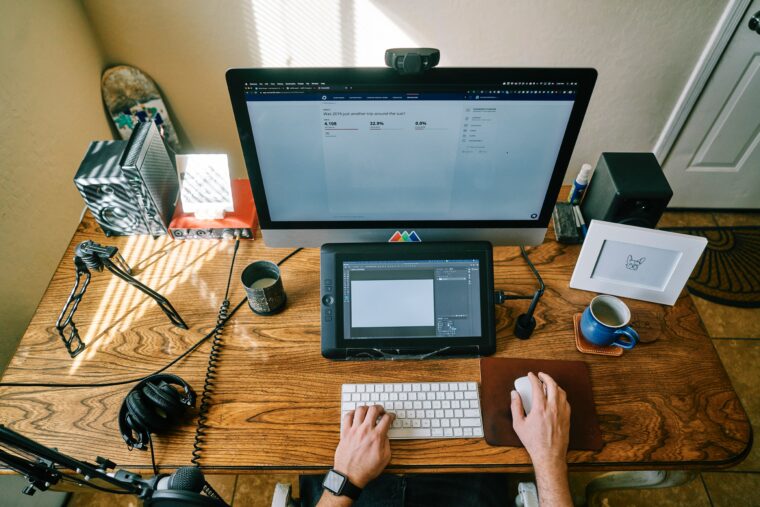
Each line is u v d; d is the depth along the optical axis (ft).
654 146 7.49
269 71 2.84
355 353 3.55
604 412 3.33
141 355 3.64
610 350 3.61
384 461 3.04
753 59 6.29
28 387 3.47
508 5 5.98
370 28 6.24
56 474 2.19
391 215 3.67
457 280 3.53
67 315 3.87
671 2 5.89
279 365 3.57
